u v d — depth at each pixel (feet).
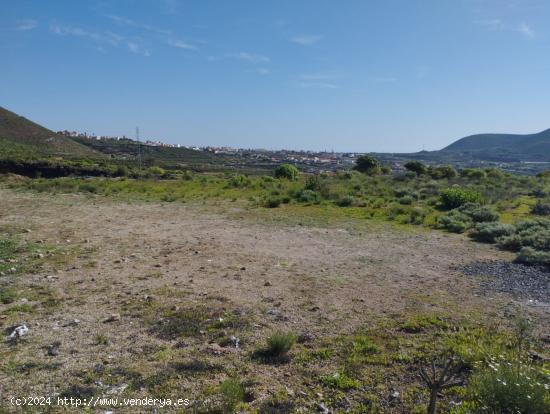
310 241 36.52
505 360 13.35
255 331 17.29
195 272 25.89
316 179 74.43
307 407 12.17
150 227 41.70
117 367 14.05
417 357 15.17
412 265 29.12
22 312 18.71
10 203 57.36
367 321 18.69
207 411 11.60
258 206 58.34
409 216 48.98
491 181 101.40
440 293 22.90
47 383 12.96
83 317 18.31
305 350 15.72
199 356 14.98
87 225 42.01
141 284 23.17
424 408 12.09
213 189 79.66
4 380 13.07
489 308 20.58
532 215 54.54
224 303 20.48
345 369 14.33
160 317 18.47
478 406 11.65
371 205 60.03
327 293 22.45
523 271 27.76
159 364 14.29
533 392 11.00
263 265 28.07
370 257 31.22
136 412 11.60
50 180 91.56
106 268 26.23
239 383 13.10
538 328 18.02
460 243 37.19
